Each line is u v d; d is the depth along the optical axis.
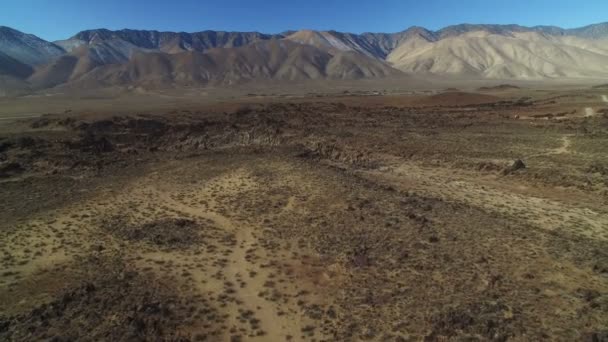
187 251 27.17
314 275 23.53
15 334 18.31
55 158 55.22
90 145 63.38
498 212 34.41
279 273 23.88
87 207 36.91
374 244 26.83
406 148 61.94
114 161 56.12
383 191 39.03
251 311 20.16
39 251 27.52
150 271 24.31
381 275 22.86
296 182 41.19
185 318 19.48
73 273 24.30
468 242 26.59
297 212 33.47
